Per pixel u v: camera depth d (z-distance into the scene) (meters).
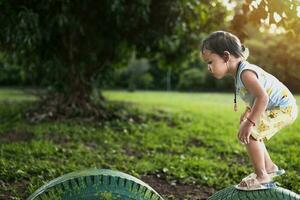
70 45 11.62
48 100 12.43
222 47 4.09
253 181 3.94
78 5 10.98
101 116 11.67
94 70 12.46
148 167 7.21
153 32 11.59
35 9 10.39
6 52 11.90
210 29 11.94
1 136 9.45
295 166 7.45
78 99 11.95
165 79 30.95
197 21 11.63
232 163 7.79
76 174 3.64
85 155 7.91
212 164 7.47
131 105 15.91
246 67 4.03
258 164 4.06
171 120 12.27
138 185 3.63
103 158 7.80
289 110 4.14
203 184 6.60
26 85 26.77
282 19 5.34
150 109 14.94
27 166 6.94
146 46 12.14
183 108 15.95
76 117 11.66
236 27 6.49
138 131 10.32
